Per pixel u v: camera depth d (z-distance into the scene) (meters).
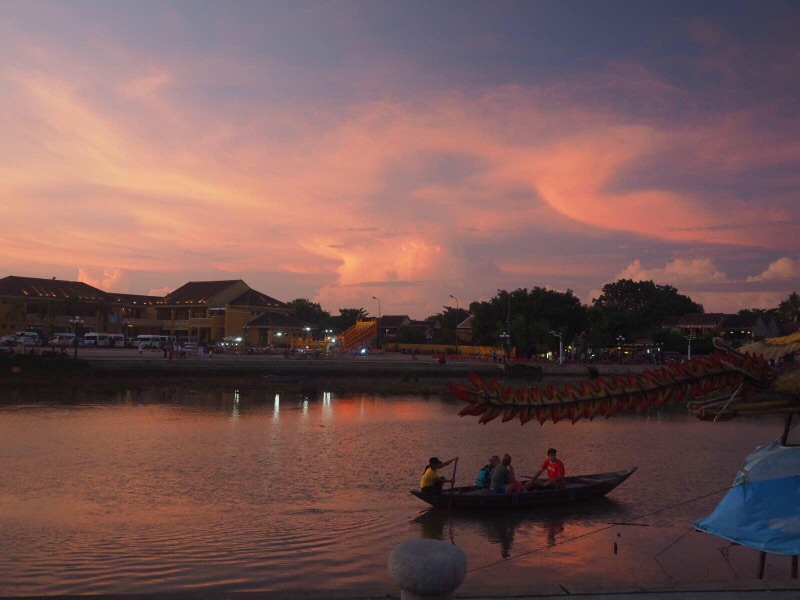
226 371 67.50
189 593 6.66
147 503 20.41
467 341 121.19
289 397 56.84
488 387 5.18
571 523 18.67
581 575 14.59
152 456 28.39
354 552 15.98
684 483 24.06
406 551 5.36
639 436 37.47
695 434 38.47
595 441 35.28
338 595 6.55
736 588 6.79
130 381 61.16
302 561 15.28
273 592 6.64
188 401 51.34
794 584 6.88
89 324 110.31
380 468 26.77
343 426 39.44
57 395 52.44
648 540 17.17
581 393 5.33
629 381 5.42
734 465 28.27
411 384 67.56
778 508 7.18
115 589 13.26
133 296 125.31
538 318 94.38
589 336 97.25
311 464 27.34
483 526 18.30
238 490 22.38
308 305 175.12
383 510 19.86
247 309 115.38
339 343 109.31
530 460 29.39
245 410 46.56
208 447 31.03
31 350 64.38
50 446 30.27
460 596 6.61
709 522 7.60
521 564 15.36
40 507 19.69
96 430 35.38
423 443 33.53
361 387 64.75
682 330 116.25
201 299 116.31
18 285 103.25
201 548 16.06
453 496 19.55
